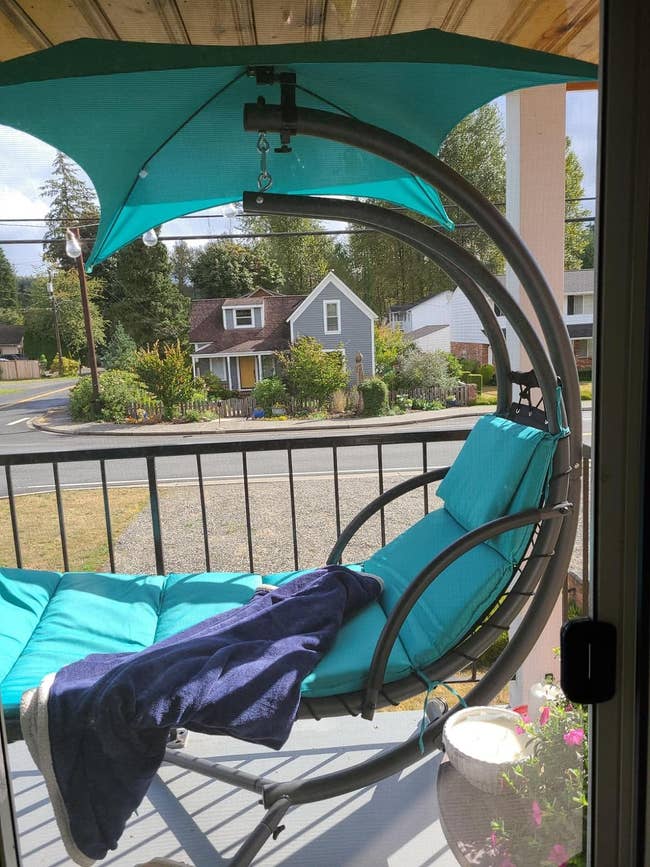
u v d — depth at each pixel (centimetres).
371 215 138
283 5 99
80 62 112
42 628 160
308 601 158
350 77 127
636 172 68
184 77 122
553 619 182
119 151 142
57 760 126
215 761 173
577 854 121
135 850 149
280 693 133
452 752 138
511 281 177
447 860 147
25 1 96
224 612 166
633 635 76
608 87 67
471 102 143
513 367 188
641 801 76
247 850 143
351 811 160
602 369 71
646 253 69
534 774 131
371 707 140
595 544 74
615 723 78
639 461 72
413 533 191
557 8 105
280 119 121
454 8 103
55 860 134
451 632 147
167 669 132
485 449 173
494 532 138
